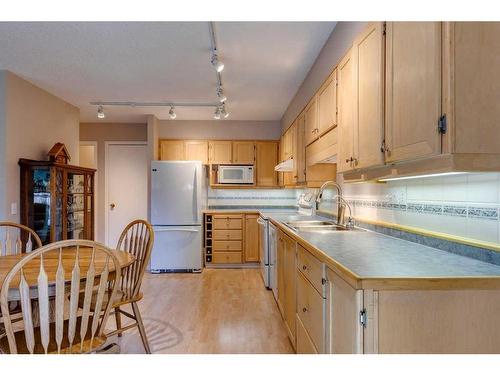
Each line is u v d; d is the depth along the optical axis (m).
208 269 4.83
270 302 3.36
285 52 2.81
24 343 1.62
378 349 1.08
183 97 4.10
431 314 1.09
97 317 1.65
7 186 3.15
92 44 2.65
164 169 4.63
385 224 2.08
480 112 1.07
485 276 1.10
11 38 2.54
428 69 1.15
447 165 1.10
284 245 2.68
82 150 5.74
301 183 3.45
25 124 3.45
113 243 5.50
